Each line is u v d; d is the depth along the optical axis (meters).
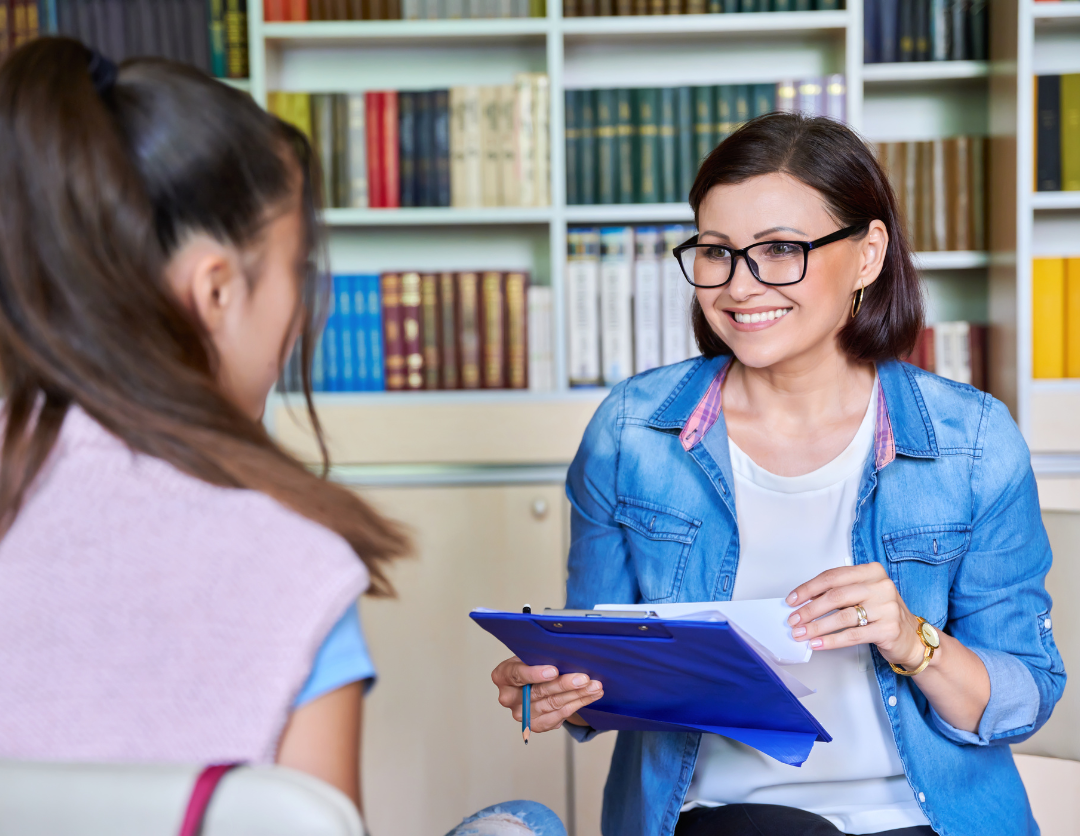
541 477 2.13
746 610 0.94
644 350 2.18
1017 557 1.12
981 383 2.22
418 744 2.12
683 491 1.18
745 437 1.17
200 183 0.57
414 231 2.43
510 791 2.10
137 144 0.56
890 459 1.11
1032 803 2.26
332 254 2.43
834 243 1.06
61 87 0.54
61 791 0.44
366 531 0.58
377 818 2.12
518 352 2.20
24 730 0.48
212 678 0.49
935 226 2.21
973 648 1.11
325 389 2.22
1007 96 2.07
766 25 2.13
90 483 0.53
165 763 0.46
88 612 0.50
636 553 1.20
